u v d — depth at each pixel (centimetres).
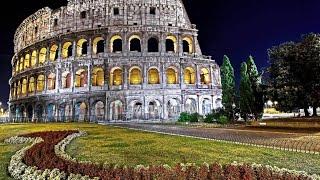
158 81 8294
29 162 1591
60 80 8394
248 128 4478
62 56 8806
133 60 8031
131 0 8981
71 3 9388
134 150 2286
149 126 5409
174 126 5391
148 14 8944
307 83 4503
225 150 2212
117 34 8425
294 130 3878
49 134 3381
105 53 8275
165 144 2606
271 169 1399
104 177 1184
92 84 8106
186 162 1794
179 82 8069
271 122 4481
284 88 4659
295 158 1873
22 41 10838
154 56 8088
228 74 6762
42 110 8612
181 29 8700
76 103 8062
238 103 6525
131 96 7750
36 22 10131
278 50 4866
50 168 1436
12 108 10212
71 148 2461
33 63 9881
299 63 4534
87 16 9100
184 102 7894
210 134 3531
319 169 1575
